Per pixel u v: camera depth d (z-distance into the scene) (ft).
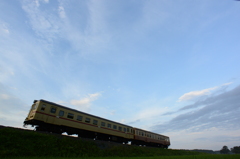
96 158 48.32
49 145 50.72
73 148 55.62
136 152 79.00
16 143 45.34
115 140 94.48
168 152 102.12
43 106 62.90
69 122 69.92
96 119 83.56
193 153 122.42
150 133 122.31
